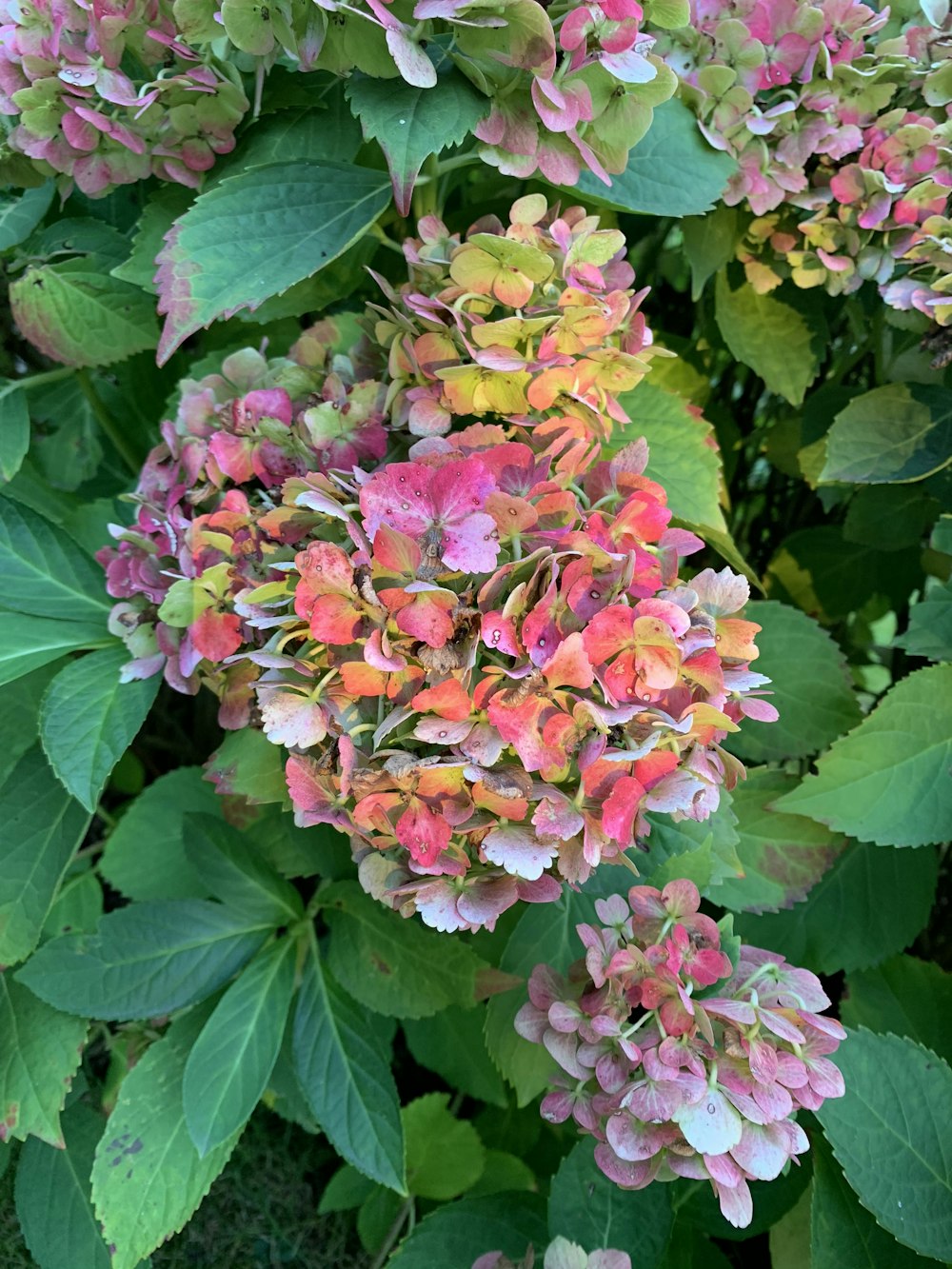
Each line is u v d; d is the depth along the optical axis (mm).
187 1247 473
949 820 406
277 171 371
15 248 446
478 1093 475
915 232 408
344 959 426
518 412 343
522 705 273
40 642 387
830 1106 358
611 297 334
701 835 378
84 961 410
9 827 404
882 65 392
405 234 469
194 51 369
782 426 535
